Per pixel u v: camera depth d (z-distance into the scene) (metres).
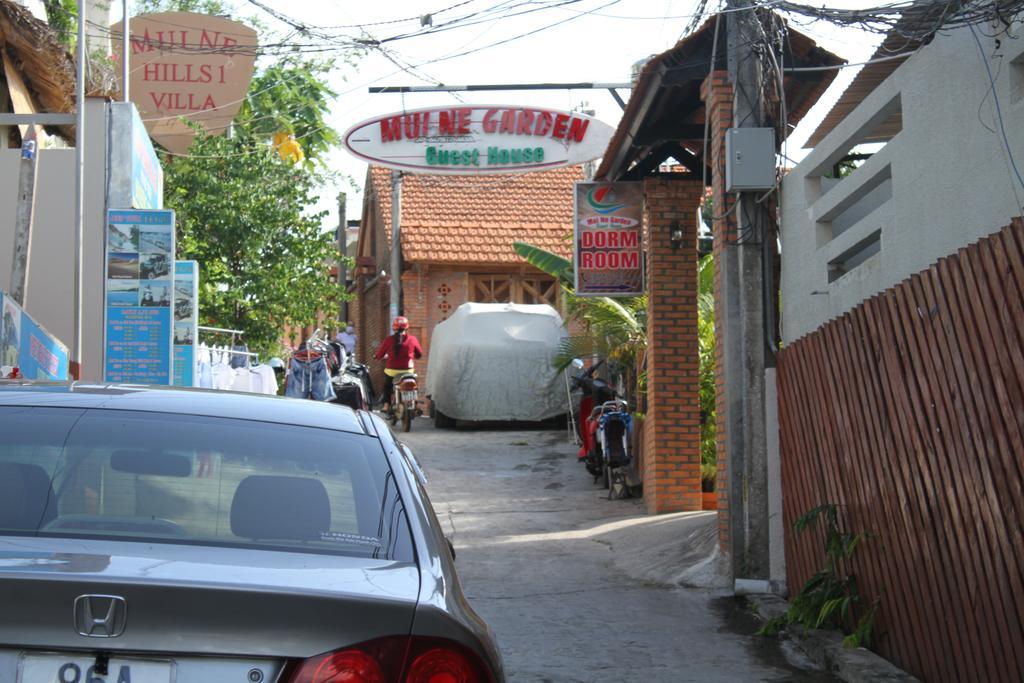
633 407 18.80
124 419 4.11
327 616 3.13
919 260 8.06
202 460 3.95
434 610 3.29
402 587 3.42
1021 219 5.79
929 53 7.89
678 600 10.23
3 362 11.09
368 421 4.59
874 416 7.87
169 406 4.26
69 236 16.91
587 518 14.60
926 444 7.01
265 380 22.58
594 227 15.54
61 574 3.05
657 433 14.66
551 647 8.58
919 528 7.16
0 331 10.95
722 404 11.06
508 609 9.91
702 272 17.11
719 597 10.30
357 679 3.11
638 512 14.88
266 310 27.52
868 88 11.09
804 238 10.34
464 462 19.59
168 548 3.46
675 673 7.88
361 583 3.37
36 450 3.87
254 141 30.92
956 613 6.65
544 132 18.20
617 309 17.92
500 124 18.20
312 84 37.19
